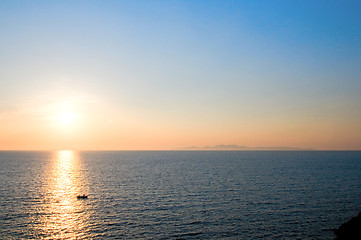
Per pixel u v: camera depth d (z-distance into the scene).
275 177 112.25
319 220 52.12
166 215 55.00
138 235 44.47
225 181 101.12
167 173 132.50
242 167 166.50
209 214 55.69
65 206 61.81
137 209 59.34
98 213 56.28
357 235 42.81
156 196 73.19
